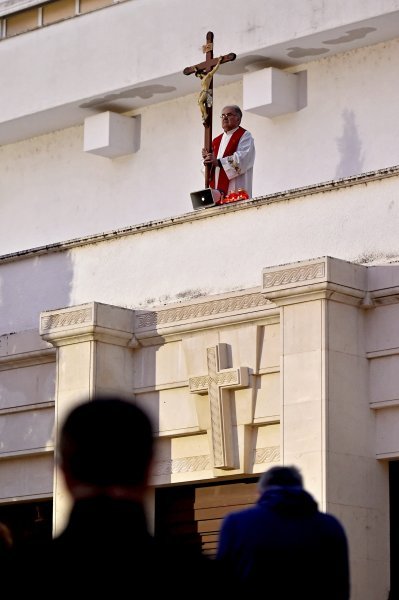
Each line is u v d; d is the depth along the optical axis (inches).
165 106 3051.2
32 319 2458.2
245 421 2097.7
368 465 1942.7
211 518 2178.9
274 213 2122.3
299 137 2807.6
